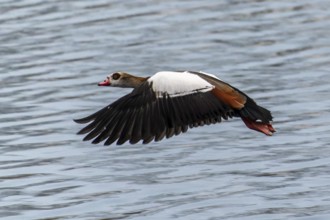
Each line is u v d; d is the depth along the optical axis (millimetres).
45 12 24391
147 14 24297
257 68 20703
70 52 21734
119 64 20906
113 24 23500
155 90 9523
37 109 18766
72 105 18906
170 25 23438
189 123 9445
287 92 19391
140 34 22828
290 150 16719
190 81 9523
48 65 21031
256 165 16109
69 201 14875
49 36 22719
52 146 17078
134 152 16703
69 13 24297
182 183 15422
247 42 22344
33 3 25109
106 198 14914
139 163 16234
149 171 15906
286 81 19969
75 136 17469
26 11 24469
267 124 9789
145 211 14414
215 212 14344
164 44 22156
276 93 19344
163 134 9438
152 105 9492
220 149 16812
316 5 25078
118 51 21719
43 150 16922
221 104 9547
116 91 19594
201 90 9500
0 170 16172
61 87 19828
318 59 21266
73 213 14453
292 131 17547
